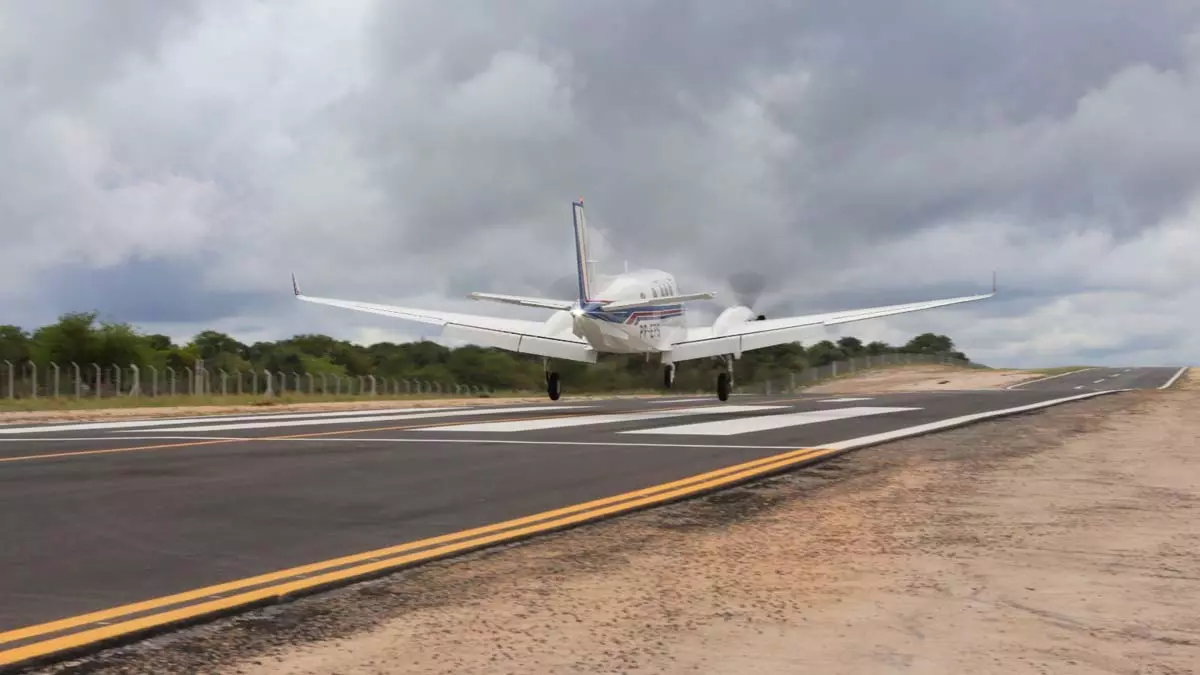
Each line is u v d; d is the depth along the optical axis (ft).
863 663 14.87
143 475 35.45
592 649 15.53
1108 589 19.33
